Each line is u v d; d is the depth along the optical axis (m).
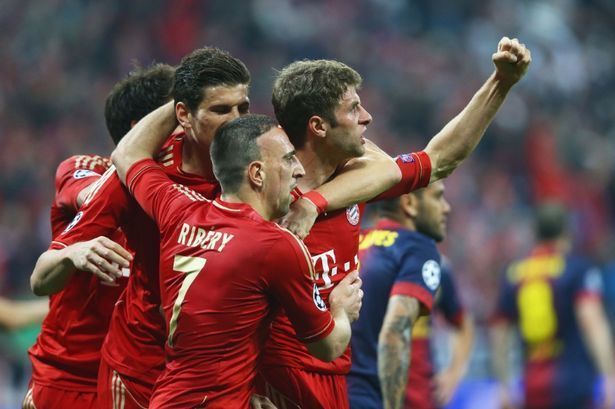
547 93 70.06
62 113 58.12
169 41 63.72
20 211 49.84
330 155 14.19
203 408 12.95
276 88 14.27
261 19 67.31
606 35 80.00
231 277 12.78
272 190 13.05
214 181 14.26
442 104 63.81
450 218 52.38
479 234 51.59
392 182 14.52
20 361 33.16
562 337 26.97
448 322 23.20
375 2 72.81
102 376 14.91
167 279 13.28
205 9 66.00
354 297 13.91
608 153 64.38
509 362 28.48
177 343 13.09
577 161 62.06
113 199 14.42
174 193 13.65
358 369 17.78
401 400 17.06
